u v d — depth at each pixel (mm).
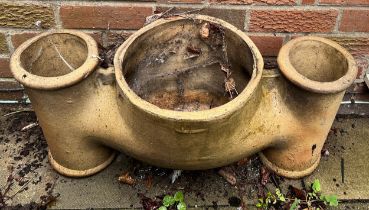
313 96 665
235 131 642
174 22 715
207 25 715
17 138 844
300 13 780
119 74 640
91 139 724
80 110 685
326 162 823
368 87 856
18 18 778
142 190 774
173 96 816
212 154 657
